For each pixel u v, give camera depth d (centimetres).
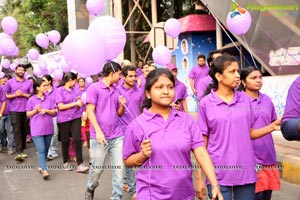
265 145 358
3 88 841
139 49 1695
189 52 1171
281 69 785
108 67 467
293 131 229
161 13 1571
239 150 299
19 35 2556
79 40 349
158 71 258
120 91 514
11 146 919
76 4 1944
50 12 2364
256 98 368
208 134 311
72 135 694
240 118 302
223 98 311
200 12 1220
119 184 464
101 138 445
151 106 268
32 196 564
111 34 399
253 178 303
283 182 561
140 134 259
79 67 359
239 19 543
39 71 1155
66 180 643
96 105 466
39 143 645
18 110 841
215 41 1170
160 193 255
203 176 309
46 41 942
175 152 254
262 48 794
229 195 301
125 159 275
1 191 598
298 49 761
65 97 689
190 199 261
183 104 580
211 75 317
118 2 1641
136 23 1711
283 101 751
